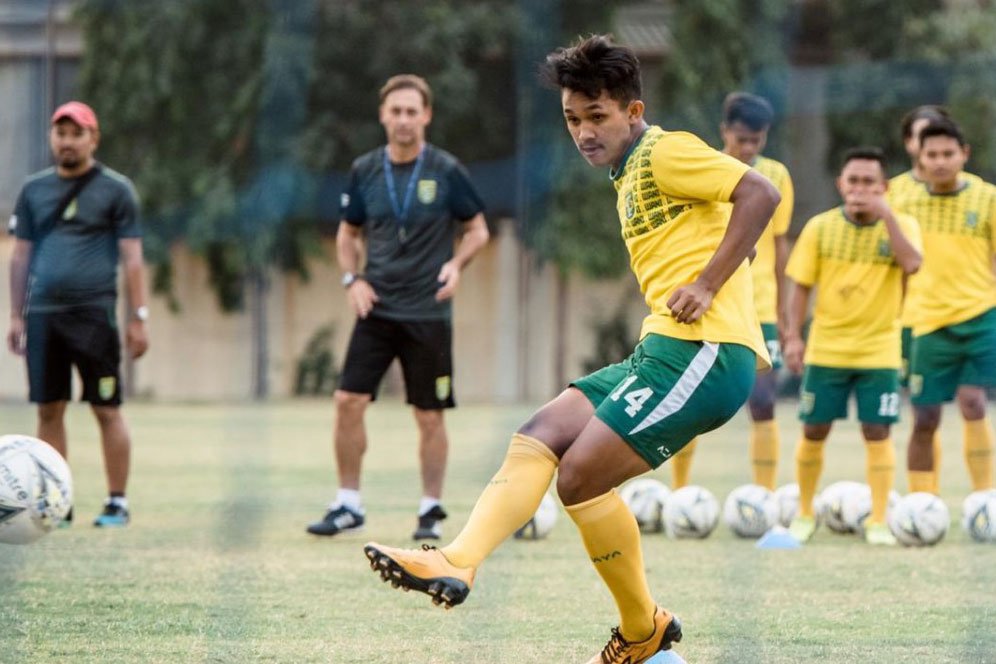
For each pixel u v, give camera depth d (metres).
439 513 24.95
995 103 71.06
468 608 18.31
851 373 25.31
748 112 26.50
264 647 15.92
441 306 25.19
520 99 70.62
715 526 25.28
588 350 73.38
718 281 13.55
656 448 13.65
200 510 28.73
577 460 13.61
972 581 20.56
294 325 73.81
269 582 20.16
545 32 69.31
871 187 25.02
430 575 13.09
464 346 72.00
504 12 72.00
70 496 20.50
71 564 21.59
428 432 25.08
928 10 73.94
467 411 60.31
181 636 16.44
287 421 55.56
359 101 72.81
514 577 20.75
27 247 26.31
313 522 26.94
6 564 21.55
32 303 25.89
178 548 23.31
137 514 27.98
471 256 25.69
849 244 25.34
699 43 70.25
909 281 27.28
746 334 13.95
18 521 20.08
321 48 71.75
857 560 22.61
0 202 68.44
